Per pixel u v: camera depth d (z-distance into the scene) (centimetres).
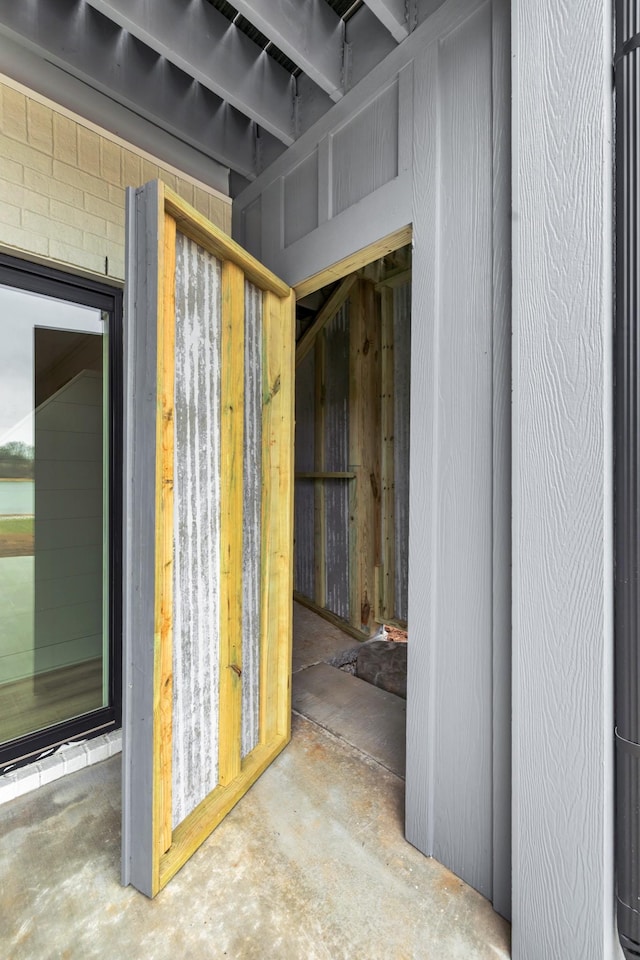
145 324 139
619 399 107
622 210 105
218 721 177
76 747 206
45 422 204
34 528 201
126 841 142
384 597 404
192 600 161
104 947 123
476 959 122
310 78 195
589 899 110
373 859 154
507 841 132
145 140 226
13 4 166
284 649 219
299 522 464
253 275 191
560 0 114
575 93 112
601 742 108
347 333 409
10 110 181
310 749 217
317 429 439
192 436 160
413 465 161
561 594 116
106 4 154
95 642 219
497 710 135
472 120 143
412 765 160
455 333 148
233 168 245
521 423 123
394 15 157
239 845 158
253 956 121
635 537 104
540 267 119
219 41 188
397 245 178
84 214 203
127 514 142
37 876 145
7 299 193
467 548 145
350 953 123
